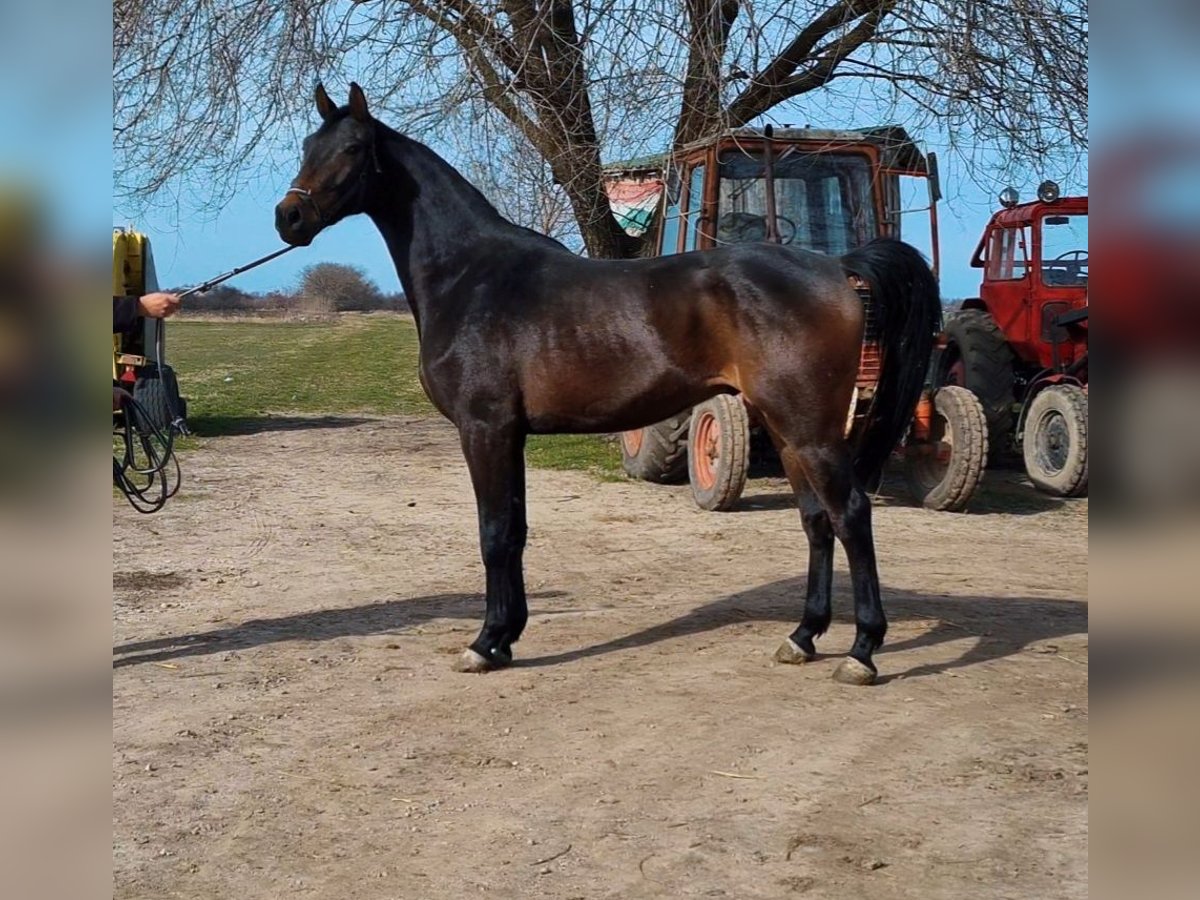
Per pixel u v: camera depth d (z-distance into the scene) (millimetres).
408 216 5449
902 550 8328
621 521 9469
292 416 18750
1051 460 10742
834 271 4926
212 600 6801
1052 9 10641
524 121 11344
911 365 5062
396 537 8836
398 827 3664
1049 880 3236
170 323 50844
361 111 5398
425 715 4723
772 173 9914
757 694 4938
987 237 12375
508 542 5301
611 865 3373
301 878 3320
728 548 8336
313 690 5059
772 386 4844
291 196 5328
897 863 3359
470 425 5246
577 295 5109
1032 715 4641
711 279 4934
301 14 11188
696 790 3926
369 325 49750
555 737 4453
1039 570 7652
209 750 4344
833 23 11023
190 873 3352
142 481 11516
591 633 5988
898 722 4570
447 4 10969
